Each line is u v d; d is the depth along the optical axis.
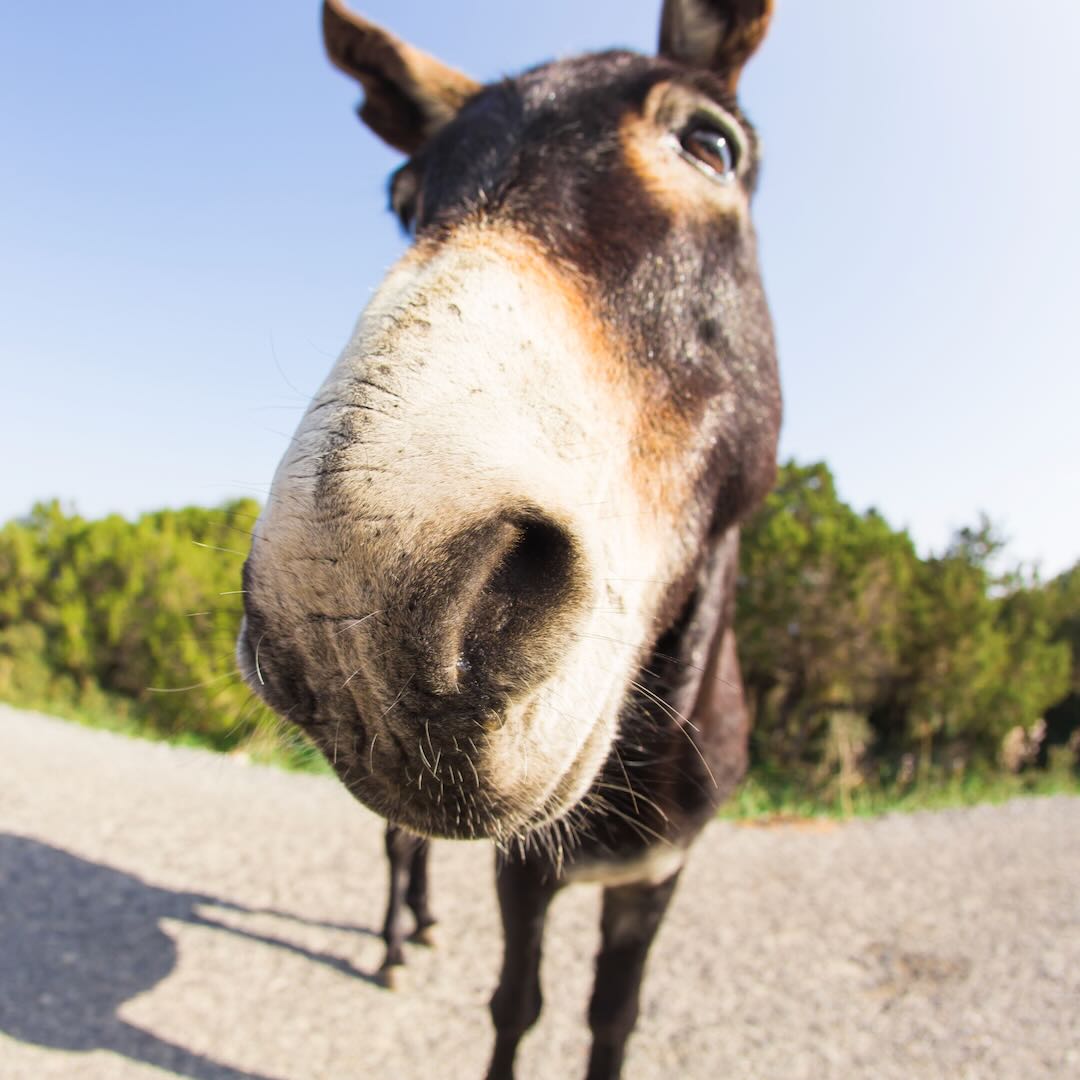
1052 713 12.70
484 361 1.06
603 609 1.21
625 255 1.48
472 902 5.07
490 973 4.05
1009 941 4.73
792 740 9.87
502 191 1.46
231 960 4.02
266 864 5.47
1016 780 10.58
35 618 12.50
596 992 2.49
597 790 1.85
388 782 1.01
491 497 0.92
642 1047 3.42
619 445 1.36
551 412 1.12
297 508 0.93
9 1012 3.37
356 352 1.03
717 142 1.81
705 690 2.26
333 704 0.97
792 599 9.66
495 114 1.67
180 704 10.09
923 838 7.31
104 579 12.13
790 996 3.96
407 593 0.88
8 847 5.33
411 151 2.50
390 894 3.94
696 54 2.22
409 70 2.38
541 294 1.28
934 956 4.50
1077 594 13.37
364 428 0.93
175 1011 3.50
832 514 10.84
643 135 1.64
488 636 0.95
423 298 1.11
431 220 1.49
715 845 6.70
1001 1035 3.62
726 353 1.79
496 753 0.98
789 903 5.32
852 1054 3.43
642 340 1.49
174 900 4.72
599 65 1.75
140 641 11.11
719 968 4.26
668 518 1.57
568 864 2.18
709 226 1.73
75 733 9.53
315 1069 3.14
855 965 4.36
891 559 10.38
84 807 6.41
